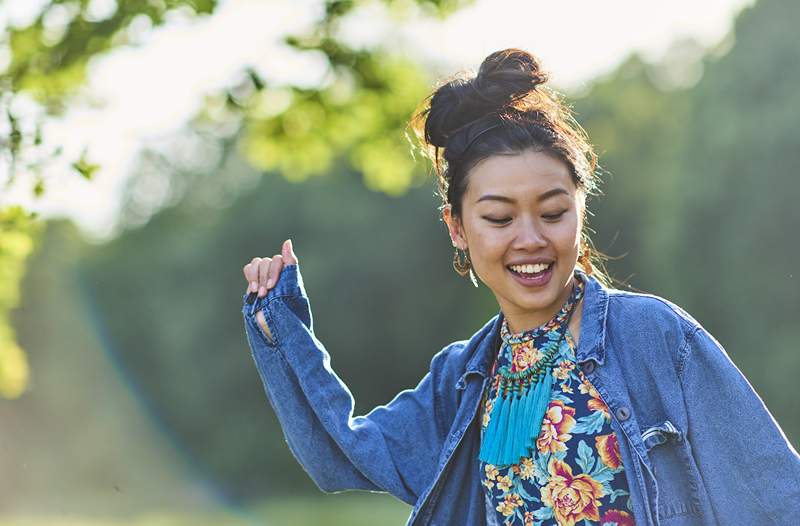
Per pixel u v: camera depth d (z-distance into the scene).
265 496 46.09
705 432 3.09
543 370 3.26
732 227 29.33
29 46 6.56
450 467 3.44
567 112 3.35
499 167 3.19
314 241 44.53
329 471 3.56
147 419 48.25
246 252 46.28
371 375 44.75
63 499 47.41
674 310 3.20
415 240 43.50
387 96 7.81
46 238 48.84
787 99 28.23
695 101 30.31
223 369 46.69
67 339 49.28
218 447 47.03
